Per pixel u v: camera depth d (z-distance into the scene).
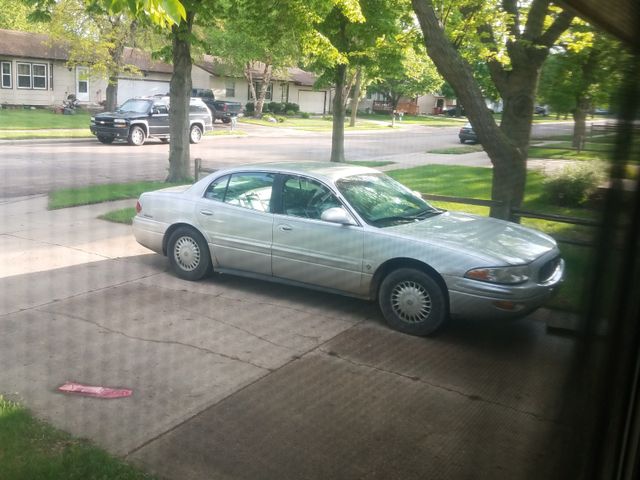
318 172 5.52
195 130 23.03
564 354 2.89
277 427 3.41
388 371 4.18
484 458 2.95
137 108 21.52
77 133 23.20
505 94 4.71
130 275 6.23
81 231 8.16
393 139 25.69
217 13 12.39
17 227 8.27
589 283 2.26
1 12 30.48
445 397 3.75
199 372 4.05
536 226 4.69
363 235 5.05
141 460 3.02
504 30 5.53
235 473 2.97
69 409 3.45
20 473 2.80
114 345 4.42
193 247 6.02
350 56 14.99
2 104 29.02
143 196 6.34
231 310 5.30
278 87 41.91
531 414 3.37
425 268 4.80
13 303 5.24
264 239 5.55
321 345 4.63
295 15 12.70
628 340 2.21
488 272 4.52
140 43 25.36
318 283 5.36
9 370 3.89
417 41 12.28
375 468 3.06
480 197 9.75
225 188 5.88
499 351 4.27
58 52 29.69
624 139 2.12
